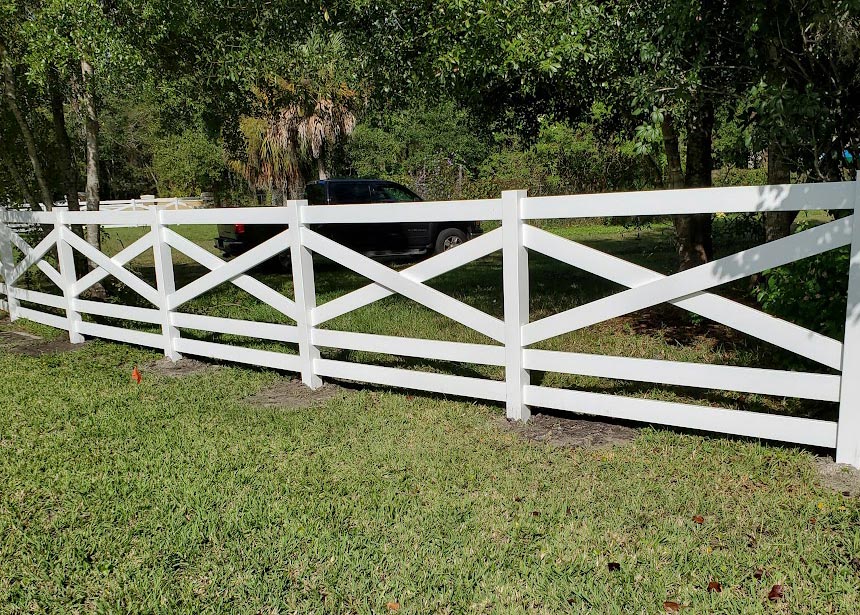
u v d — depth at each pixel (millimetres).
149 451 4180
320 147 25203
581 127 11055
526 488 3484
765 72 5039
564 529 3061
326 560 2908
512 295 4316
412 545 2998
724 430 3770
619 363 4043
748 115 5426
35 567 2943
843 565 2678
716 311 3717
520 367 4387
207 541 3115
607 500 3305
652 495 3328
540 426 4375
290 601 2637
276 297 5637
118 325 8320
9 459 4121
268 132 24078
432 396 5090
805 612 2414
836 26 4227
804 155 5148
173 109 9344
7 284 8852
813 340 3473
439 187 23875
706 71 5457
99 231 9625
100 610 2619
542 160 19250
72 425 4730
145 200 32781
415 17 7027
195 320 6312
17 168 10602
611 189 12375
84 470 3930
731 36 5230
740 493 3293
